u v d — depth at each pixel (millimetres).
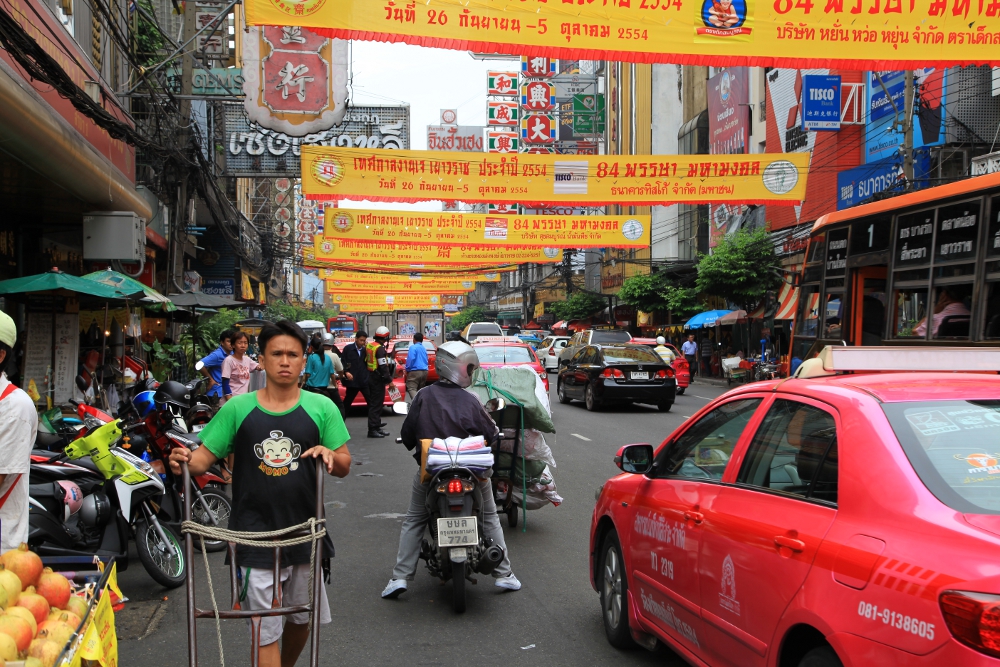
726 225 32906
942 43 8656
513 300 78938
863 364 3775
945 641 2172
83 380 11070
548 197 15766
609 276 49188
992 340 7648
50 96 10297
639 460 4477
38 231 13977
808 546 2822
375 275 42312
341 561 6590
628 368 18250
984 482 2588
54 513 5488
